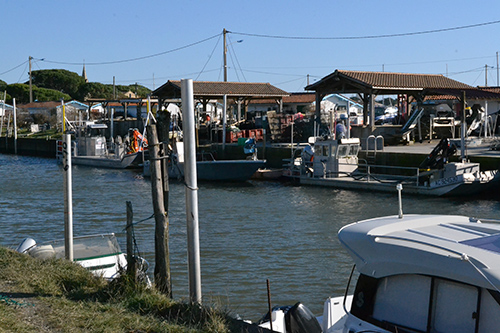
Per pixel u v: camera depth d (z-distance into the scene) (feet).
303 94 264.31
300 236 61.26
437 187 90.07
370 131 135.54
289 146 140.87
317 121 144.05
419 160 102.83
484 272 15.35
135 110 271.28
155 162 29.45
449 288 16.30
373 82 135.54
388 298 17.72
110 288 28.17
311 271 46.73
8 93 423.64
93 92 455.22
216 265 48.83
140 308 25.22
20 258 33.55
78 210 82.23
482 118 132.67
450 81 152.46
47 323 22.48
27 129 286.25
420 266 16.70
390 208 81.20
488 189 91.40
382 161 110.22
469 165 90.99
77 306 24.91
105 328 22.08
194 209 28.02
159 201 29.55
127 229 30.45
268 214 77.15
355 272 46.14
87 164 167.12
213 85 176.86
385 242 17.93
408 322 17.17
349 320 18.62
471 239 17.88
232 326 23.11
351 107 259.60
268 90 179.93
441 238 17.85
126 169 155.43
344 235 19.40
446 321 16.33
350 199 90.53
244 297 40.16
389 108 249.55
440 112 147.74
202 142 165.89
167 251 29.84
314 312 37.14
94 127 181.47
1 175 141.08
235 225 68.59
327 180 106.63
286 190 104.06
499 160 92.68
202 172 120.67
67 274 30.76
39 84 492.54
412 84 140.15
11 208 84.48
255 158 128.98
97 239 40.78
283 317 23.90
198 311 24.70
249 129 172.24
